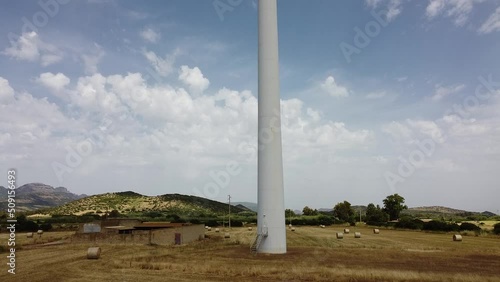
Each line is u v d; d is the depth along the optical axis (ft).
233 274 82.69
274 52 134.21
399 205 409.69
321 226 322.55
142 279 77.41
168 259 108.27
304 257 112.78
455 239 175.63
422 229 267.18
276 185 126.62
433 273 82.48
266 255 117.91
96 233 163.73
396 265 95.71
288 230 276.82
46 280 76.28
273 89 131.13
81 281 75.31
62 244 158.10
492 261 103.65
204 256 115.75
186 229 174.40
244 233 237.25
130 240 161.17
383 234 229.25
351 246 149.38
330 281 75.15
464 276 78.28
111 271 86.84
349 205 465.88
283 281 75.51
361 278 77.10
